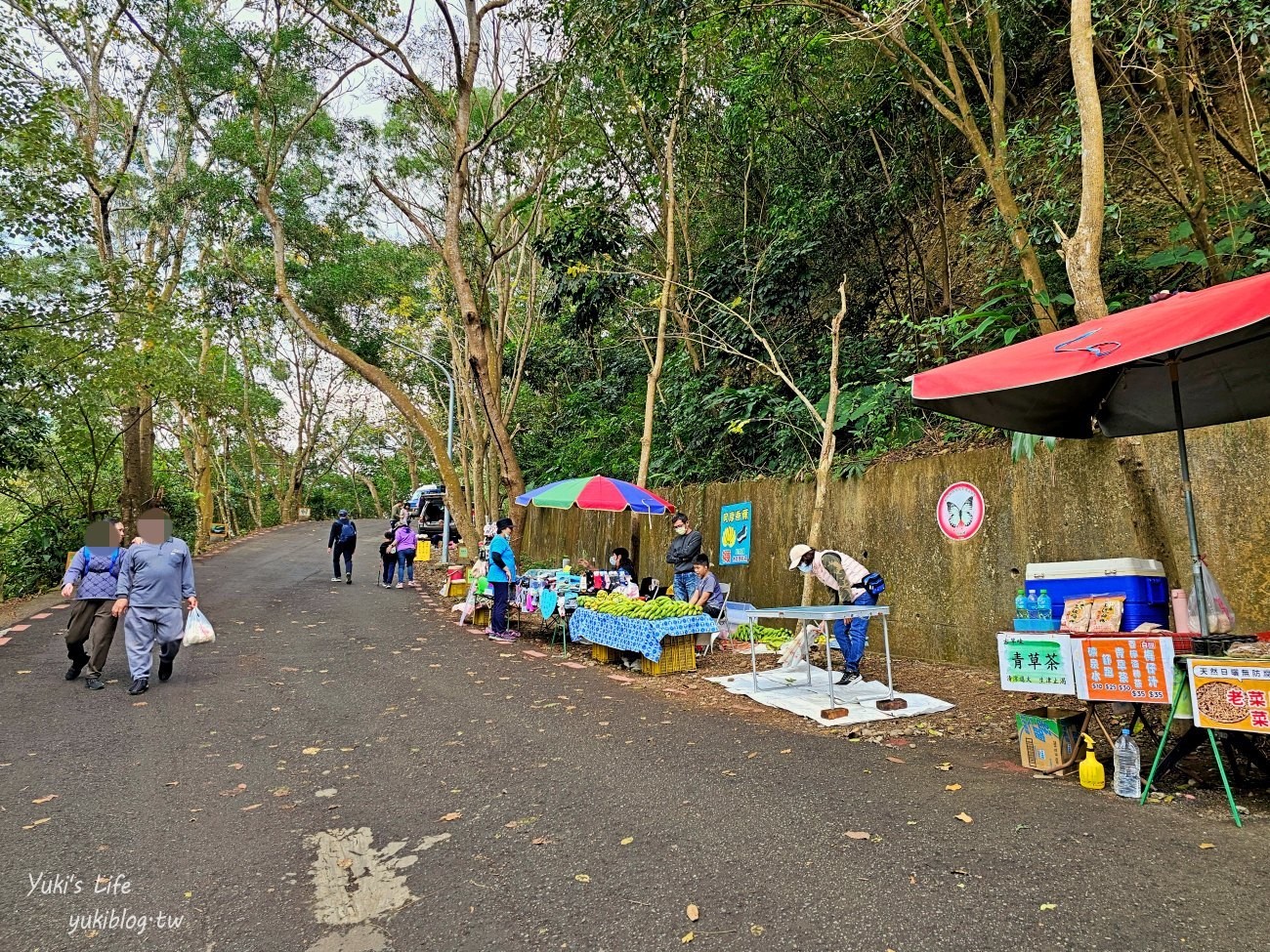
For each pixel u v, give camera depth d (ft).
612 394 58.44
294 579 56.34
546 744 17.76
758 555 34.60
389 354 78.02
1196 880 9.98
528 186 52.70
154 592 23.25
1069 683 14.05
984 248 32.45
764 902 10.01
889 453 29.50
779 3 26.71
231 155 49.29
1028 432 17.92
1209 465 18.92
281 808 13.97
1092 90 16.12
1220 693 12.07
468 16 42.93
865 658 27.40
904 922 9.34
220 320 63.26
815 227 36.50
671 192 37.60
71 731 19.02
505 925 9.76
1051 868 10.52
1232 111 27.66
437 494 88.17
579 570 47.09
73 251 47.91
